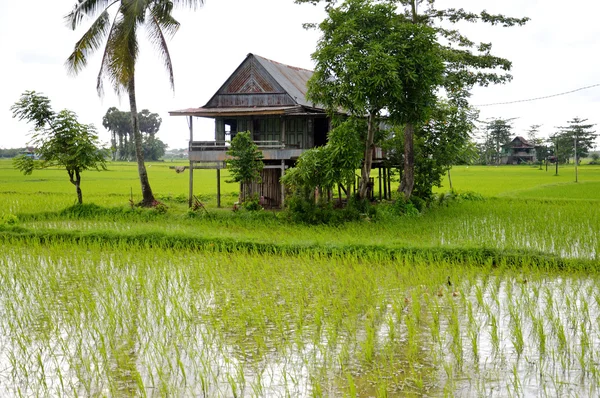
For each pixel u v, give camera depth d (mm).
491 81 25812
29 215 22438
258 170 22844
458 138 28125
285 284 12094
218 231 18156
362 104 19703
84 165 23672
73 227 19594
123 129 109438
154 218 22016
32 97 23625
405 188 25203
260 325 9352
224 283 12242
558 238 16125
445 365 7863
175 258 14672
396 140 28797
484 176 58188
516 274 12719
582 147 92062
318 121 26734
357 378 7523
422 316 9906
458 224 19469
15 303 11000
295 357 8242
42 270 13328
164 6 23219
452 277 12492
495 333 8664
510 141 105625
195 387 7340
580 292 11219
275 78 25016
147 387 7375
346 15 20922
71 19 23516
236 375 7668
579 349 8328
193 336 9078
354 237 16859
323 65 20453
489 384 7332
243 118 25875
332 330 9016
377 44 19859
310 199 20828
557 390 7125
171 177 57000
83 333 9258
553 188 37438
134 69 24094
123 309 10367
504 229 18078
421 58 20281
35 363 8164
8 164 82188
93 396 7145
